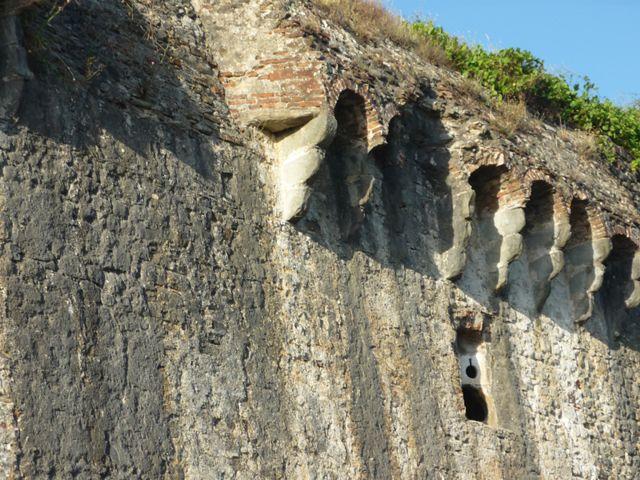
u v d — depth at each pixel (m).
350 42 16.11
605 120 21.42
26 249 11.57
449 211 17.25
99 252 12.30
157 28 14.16
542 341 18.66
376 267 15.92
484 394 17.44
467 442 16.28
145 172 13.16
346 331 15.02
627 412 20.09
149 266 12.80
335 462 14.11
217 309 13.42
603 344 20.11
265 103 14.79
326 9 16.12
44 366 11.34
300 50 14.95
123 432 11.86
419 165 17.31
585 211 19.47
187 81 14.28
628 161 21.70
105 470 11.56
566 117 20.94
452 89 17.83
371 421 14.83
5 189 11.58
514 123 18.45
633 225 20.50
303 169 14.73
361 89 15.52
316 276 14.90
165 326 12.74
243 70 14.97
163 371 12.52
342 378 14.68
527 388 17.98
